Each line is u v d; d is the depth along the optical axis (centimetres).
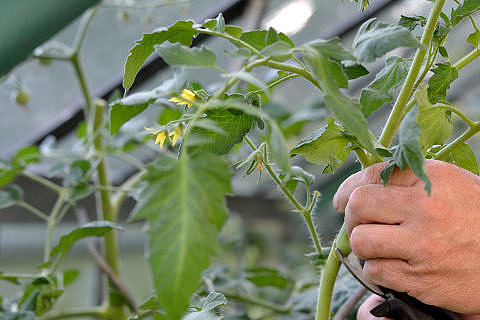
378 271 52
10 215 158
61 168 101
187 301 27
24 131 153
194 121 30
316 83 41
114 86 151
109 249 101
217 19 46
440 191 48
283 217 251
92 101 106
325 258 57
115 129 48
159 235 27
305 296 100
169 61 35
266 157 50
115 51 145
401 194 50
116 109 46
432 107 46
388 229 49
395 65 51
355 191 52
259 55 38
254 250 234
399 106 50
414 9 168
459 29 196
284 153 30
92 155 101
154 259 27
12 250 201
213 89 107
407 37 39
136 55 45
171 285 26
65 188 96
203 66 35
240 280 100
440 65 51
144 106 47
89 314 94
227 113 46
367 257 52
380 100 51
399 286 51
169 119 101
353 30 182
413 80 49
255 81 32
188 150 46
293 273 153
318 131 48
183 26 45
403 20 53
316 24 177
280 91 204
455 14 50
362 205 51
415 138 41
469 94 244
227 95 46
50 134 156
